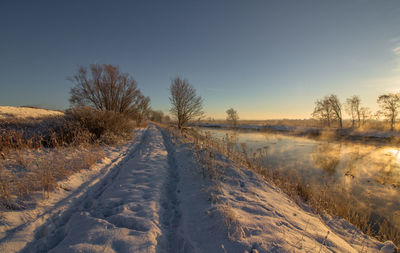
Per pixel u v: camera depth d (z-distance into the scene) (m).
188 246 2.29
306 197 5.97
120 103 21.80
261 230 2.48
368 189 6.93
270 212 3.12
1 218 2.55
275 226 2.62
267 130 34.97
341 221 4.38
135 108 24.72
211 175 4.93
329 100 32.66
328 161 11.12
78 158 5.66
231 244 2.20
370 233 4.16
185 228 2.69
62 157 5.28
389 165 10.20
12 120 8.69
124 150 8.98
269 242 2.21
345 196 6.32
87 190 4.07
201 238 2.41
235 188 4.32
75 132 7.33
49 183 3.57
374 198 6.16
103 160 6.36
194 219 2.92
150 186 4.37
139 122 31.69
